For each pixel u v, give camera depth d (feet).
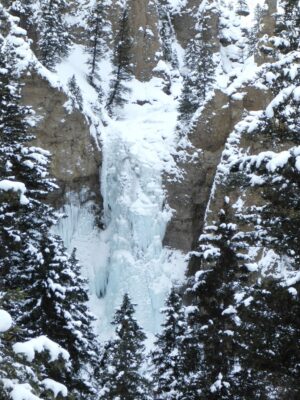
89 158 191.11
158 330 175.22
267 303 44.39
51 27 211.61
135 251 186.09
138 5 256.73
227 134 196.13
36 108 177.78
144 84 246.06
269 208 45.78
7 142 61.82
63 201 185.47
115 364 84.99
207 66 220.02
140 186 194.80
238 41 289.94
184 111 205.77
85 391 62.90
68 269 61.05
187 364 61.11
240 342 52.29
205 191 194.08
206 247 62.23
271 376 45.24
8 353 28.50
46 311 59.67
